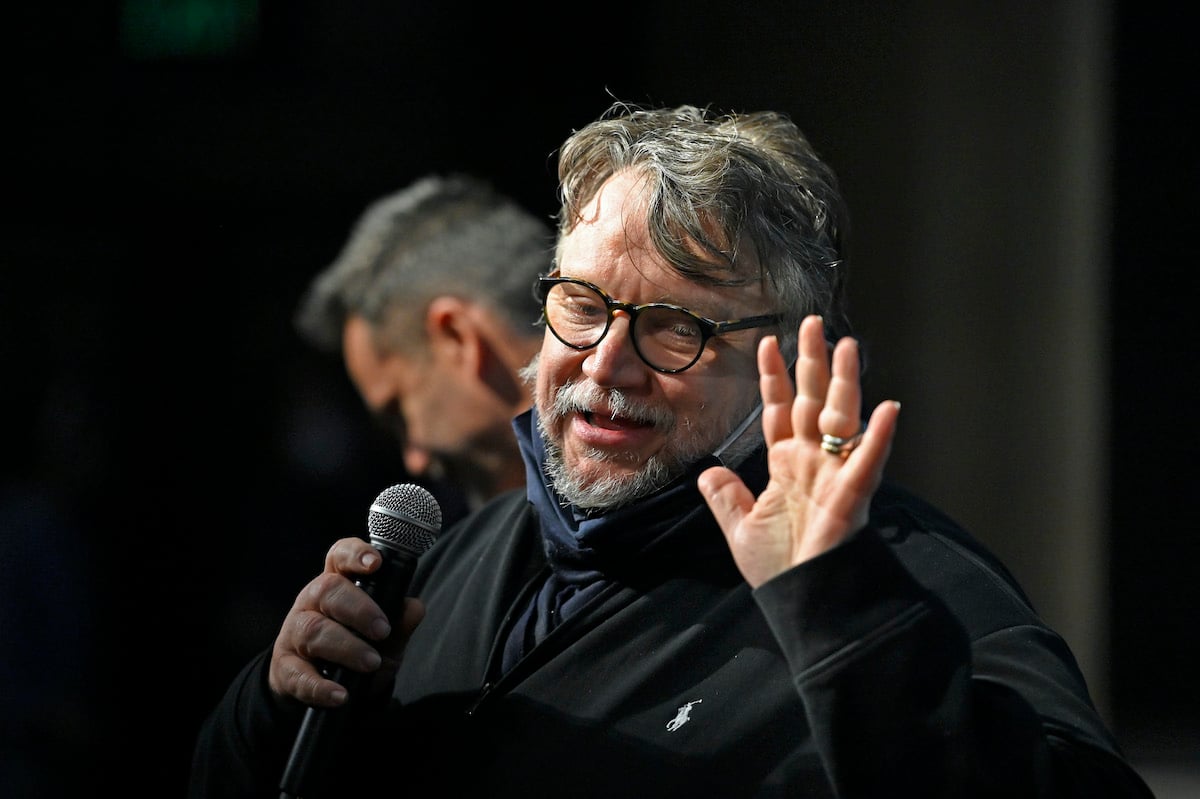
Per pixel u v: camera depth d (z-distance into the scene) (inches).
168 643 528.4
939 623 164.2
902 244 538.3
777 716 191.5
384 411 355.3
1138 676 551.2
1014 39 524.4
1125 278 545.3
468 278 339.0
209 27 598.9
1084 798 162.6
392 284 343.0
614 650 203.9
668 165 202.2
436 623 237.0
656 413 200.7
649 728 194.7
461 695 216.2
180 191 602.5
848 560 163.2
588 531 206.5
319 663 201.5
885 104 541.6
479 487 347.6
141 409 580.4
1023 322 526.3
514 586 230.2
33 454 498.9
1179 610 549.0
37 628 417.4
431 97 606.9
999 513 528.1
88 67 599.5
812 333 169.0
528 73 606.2
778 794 185.6
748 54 573.0
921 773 159.2
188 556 539.5
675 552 207.6
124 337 593.9
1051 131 522.0
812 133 555.5
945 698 161.3
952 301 532.1
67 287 597.3
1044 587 524.4
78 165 599.5
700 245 198.7
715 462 204.1
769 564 167.6
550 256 336.2
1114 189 545.0
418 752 212.7
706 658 199.3
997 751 161.8
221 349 591.5
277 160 603.5
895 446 535.8
